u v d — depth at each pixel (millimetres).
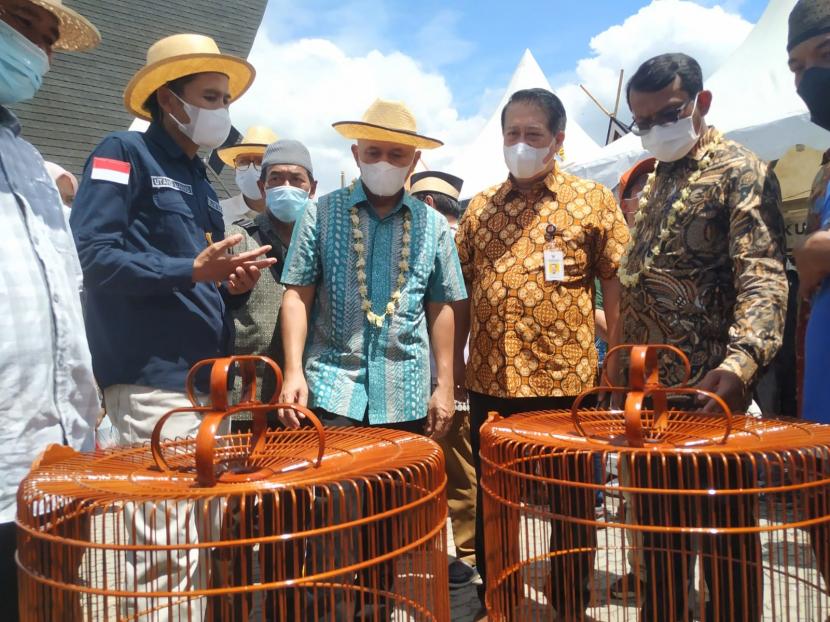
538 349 2600
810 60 2184
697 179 2092
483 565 2748
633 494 1708
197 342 2295
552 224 2635
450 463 3424
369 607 2035
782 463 1468
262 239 3262
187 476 1425
